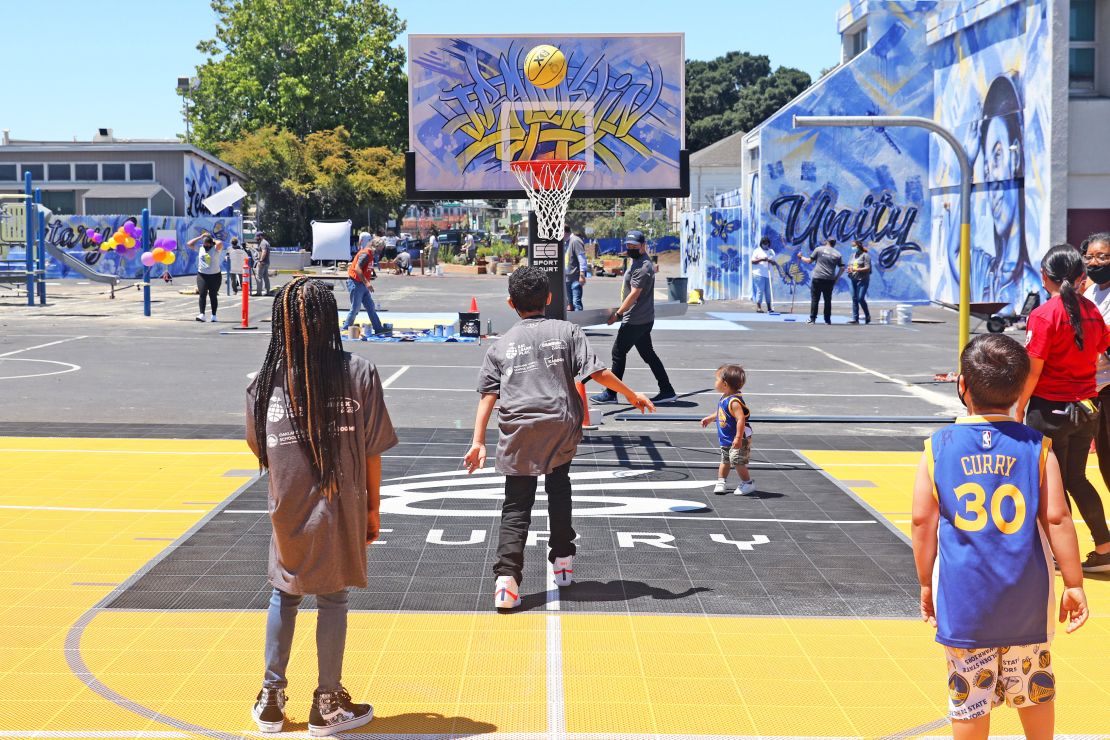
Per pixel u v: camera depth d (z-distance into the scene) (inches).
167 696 191.9
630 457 414.9
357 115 2883.9
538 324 249.0
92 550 284.0
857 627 230.7
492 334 895.7
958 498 148.9
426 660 210.2
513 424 240.4
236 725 180.4
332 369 173.3
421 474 379.6
